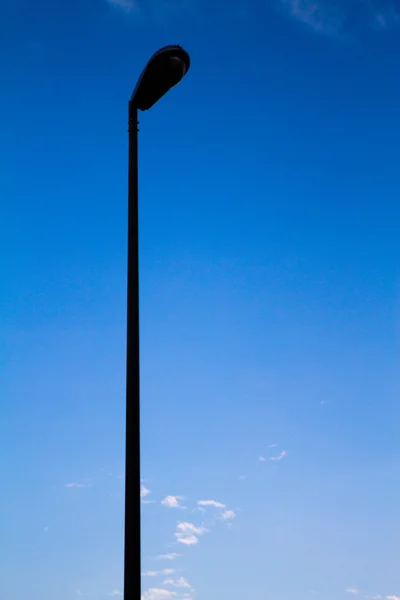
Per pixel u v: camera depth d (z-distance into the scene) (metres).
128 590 8.89
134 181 11.30
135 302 10.37
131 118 11.85
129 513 9.22
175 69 11.49
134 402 9.77
